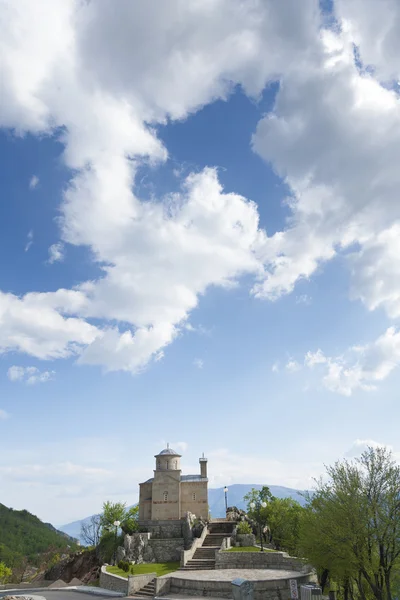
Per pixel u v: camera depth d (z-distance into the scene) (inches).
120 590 1936.5
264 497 3595.0
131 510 3676.2
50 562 4623.5
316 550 1583.4
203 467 3481.8
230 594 1568.7
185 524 2997.0
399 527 1385.3
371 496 1453.0
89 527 4094.5
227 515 3494.1
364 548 1414.9
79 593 1995.6
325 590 1918.1
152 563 2657.5
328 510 1513.3
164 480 3326.8
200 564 2289.6
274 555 2094.0
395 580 1555.1
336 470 1576.0
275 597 1566.2
